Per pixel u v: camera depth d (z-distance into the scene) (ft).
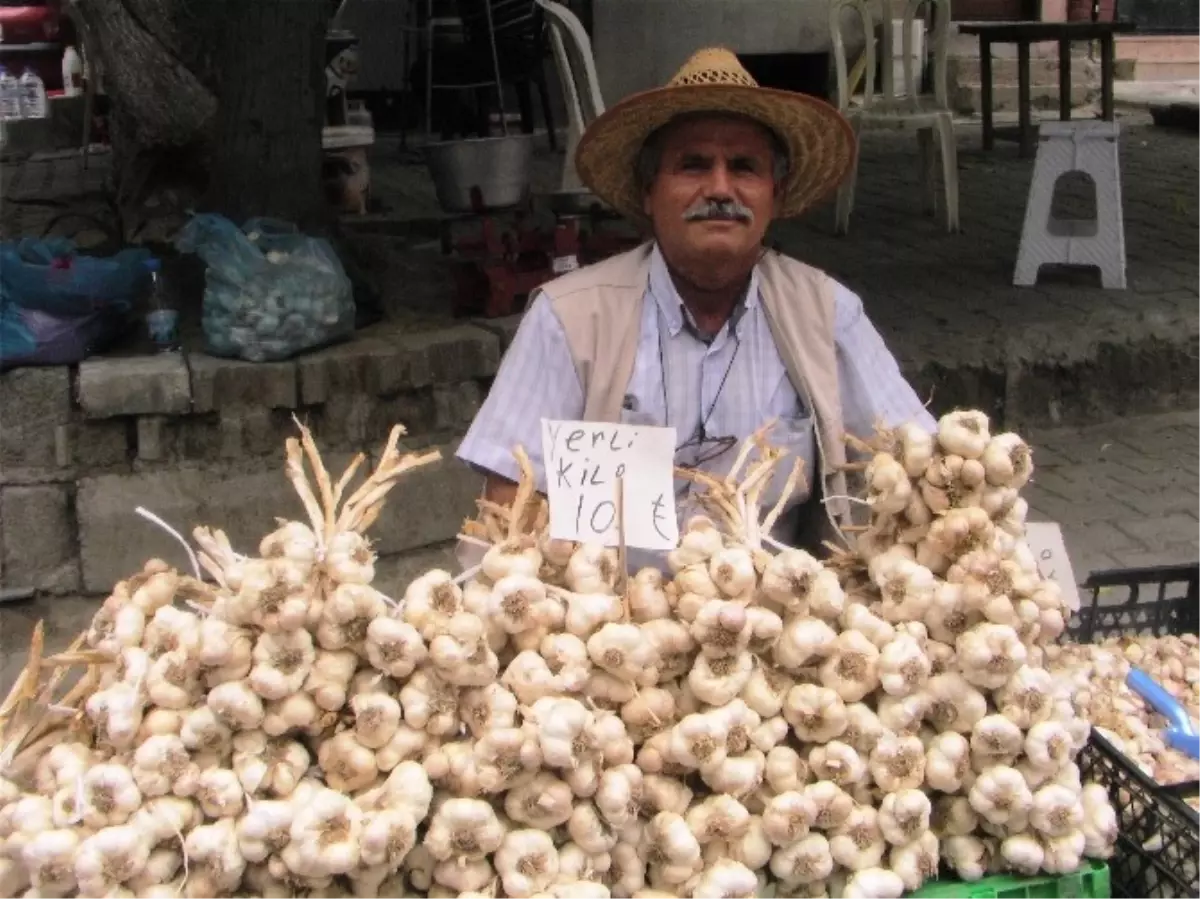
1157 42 37.88
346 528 4.90
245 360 12.71
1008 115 33.83
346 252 14.74
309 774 4.58
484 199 20.22
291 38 14.60
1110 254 18.53
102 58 14.11
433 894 4.56
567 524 5.26
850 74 29.99
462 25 25.63
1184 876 5.23
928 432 5.49
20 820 4.28
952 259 20.51
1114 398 16.93
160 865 4.27
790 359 6.66
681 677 4.95
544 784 4.50
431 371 13.28
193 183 17.71
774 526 6.95
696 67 6.29
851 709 4.93
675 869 4.70
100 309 12.61
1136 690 6.76
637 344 6.66
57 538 12.26
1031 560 5.32
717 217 6.29
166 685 4.45
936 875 5.03
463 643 4.48
